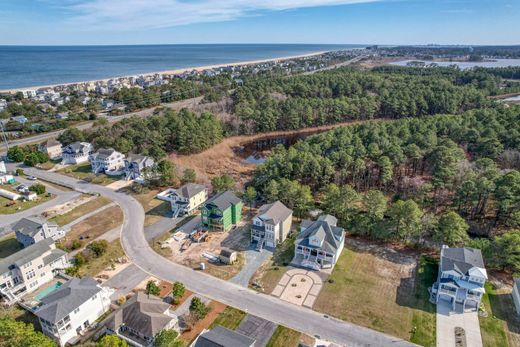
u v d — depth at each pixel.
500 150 82.94
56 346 37.28
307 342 40.22
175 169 88.00
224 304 46.28
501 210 61.88
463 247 51.19
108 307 45.47
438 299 46.84
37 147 107.69
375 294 48.22
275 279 51.44
